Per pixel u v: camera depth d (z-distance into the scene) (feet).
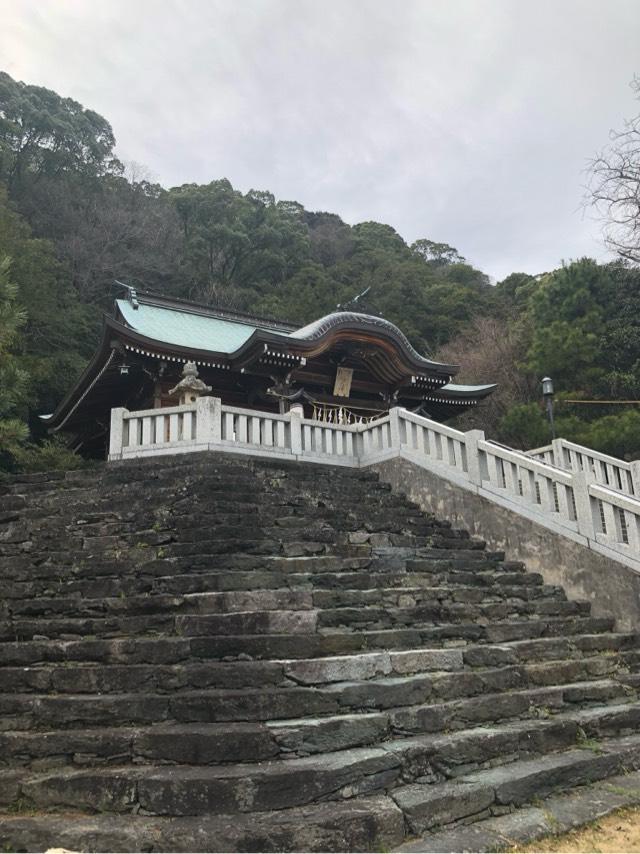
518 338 121.90
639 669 24.86
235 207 190.29
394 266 186.50
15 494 34.86
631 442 80.89
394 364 65.41
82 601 21.40
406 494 38.73
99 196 160.86
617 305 113.91
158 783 13.73
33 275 106.83
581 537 29.81
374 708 17.24
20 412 94.68
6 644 19.60
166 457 35.19
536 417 88.53
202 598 19.95
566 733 19.06
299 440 40.27
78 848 12.87
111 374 63.41
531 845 13.87
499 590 27.02
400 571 26.43
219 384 64.49
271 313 155.84
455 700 18.75
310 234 219.41
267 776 13.65
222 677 16.69
